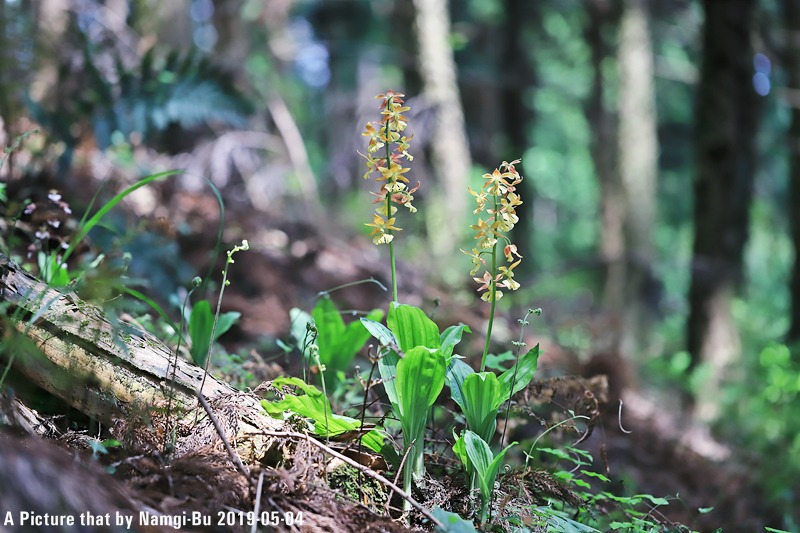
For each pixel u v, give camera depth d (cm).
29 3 552
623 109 1564
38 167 472
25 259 378
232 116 560
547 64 2200
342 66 2136
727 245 949
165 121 528
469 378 229
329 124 1789
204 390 241
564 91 2114
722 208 949
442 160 1023
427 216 1012
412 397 227
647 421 632
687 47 2023
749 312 1345
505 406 278
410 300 694
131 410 220
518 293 967
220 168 820
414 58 1045
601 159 1667
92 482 175
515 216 234
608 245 1570
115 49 644
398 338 237
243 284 597
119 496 179
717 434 803
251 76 916
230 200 744
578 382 299
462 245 990
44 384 230
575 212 2589
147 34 781
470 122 1914
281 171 960
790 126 1127
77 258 422
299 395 262
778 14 1166
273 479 212
